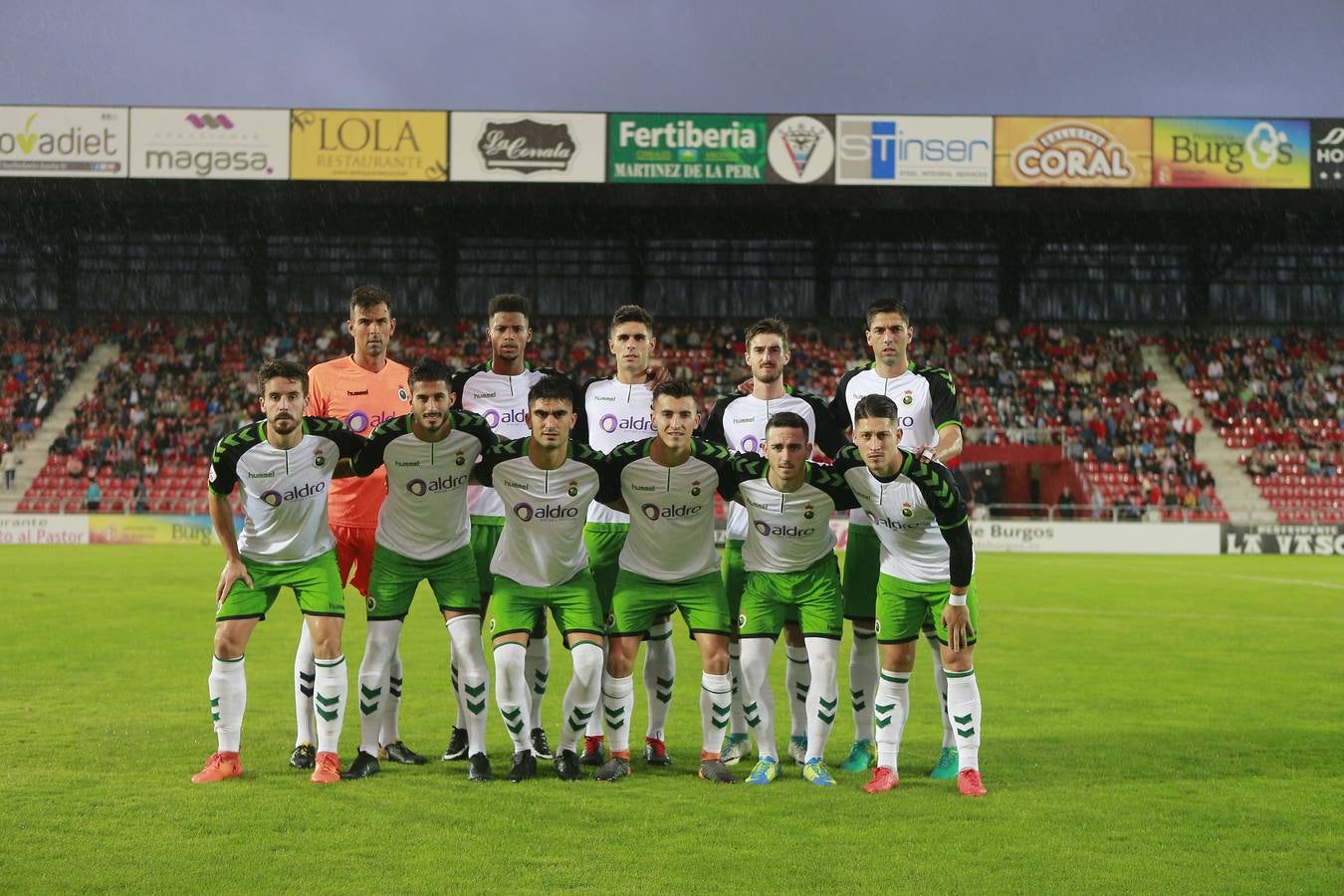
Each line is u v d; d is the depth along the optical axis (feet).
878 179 91.71
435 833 15.98
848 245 119.55
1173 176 91.15
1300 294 119.03
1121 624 43.98
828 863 14.79
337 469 20.21
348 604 50.42
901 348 21.84
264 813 16.94
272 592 20.08
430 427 19.34
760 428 22.24
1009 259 117.80
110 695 26.91
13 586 54.80
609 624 20.56
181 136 92.17
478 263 119.55
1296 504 100.22
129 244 118.21
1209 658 34.96
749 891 13.73
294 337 117.70
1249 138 91.04
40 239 117.80
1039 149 91.30
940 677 20.48
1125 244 118.11
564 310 120.06
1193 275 118.21
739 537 22.58
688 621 20.29
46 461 103.76
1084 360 114.93
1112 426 106.93
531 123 92.12
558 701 26.94
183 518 90.68
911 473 18.49
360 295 23.08
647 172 92.22
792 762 21.54
